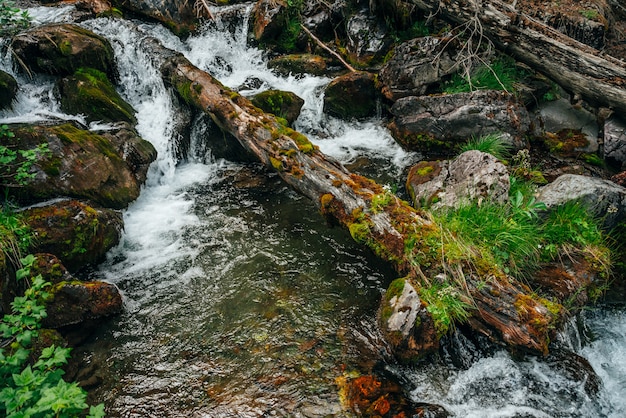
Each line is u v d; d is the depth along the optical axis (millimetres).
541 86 7152
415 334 3893
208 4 9703
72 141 5516
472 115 6539
